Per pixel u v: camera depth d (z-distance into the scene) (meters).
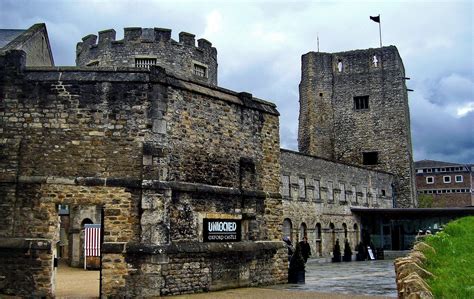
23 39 19.86
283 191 34.28
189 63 32.84
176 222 15.38
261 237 18.33
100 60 32.28
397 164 51.66
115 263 14.51
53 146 14.98
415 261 8.23
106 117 15.18
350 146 53.47
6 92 15.20
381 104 53.03
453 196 91.00
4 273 14.47
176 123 15.84
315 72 55.25
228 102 17.80
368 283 18.73
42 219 14.60
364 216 44.16
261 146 19.05
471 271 8.19
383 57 53.62
